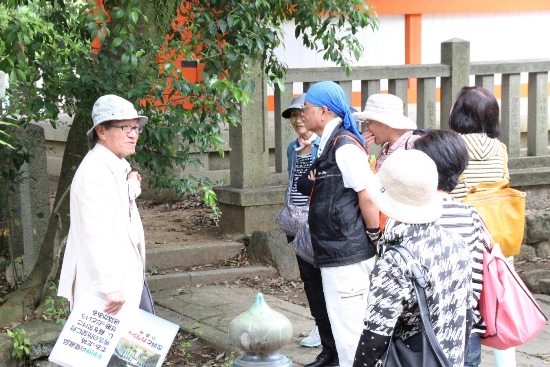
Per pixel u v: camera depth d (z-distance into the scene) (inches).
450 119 187.6
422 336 122.6
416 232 124.6
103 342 171.6
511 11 496.1
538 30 502.6
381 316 121.9
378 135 199.6
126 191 177.9
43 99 235.9
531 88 359.3
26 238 280.8
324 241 186.1
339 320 186.9
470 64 343.0
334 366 208.4
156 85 220.5
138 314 172.6
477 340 147.3
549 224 325.4
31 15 223.6
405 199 124.6
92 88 223.3
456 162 139.6
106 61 220.5
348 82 322.3
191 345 235.8
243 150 316.8
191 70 366.9
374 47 460.4
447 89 342.3
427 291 122.5
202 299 273.9
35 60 231.1
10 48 206.2
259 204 315.6
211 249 306.8
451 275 124.1
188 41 245.4
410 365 123.1
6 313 241.6
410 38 466.3
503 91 354.6
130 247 177.8
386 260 123.5
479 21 489.1
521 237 175.6
